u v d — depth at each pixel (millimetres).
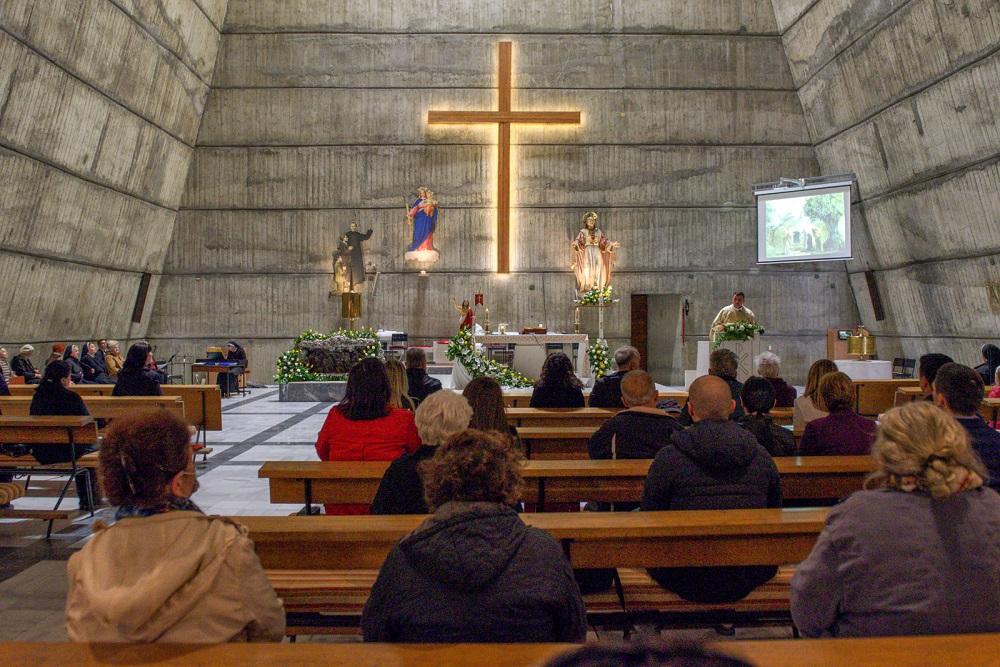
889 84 13992
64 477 7293
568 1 17703
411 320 18203
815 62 16281
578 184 18109
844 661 1477
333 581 2898
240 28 17453
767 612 2984
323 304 18047
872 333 17609
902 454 1745
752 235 18188
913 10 12508
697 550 2707
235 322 18016
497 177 17953
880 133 14906
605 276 17250
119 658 1515
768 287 18250
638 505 4195
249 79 17625
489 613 1707
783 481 3785
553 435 5059
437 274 18203
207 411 7570
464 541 1738
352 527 2697
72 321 14547
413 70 17797
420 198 17578
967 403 2893
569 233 18188
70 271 13930
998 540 1706
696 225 18172
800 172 18062
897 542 1713
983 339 13828
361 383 4027
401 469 2961
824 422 3896
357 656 1566
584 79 17891
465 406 2979
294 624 2869
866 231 16641
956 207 13414
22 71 10992
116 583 1540
